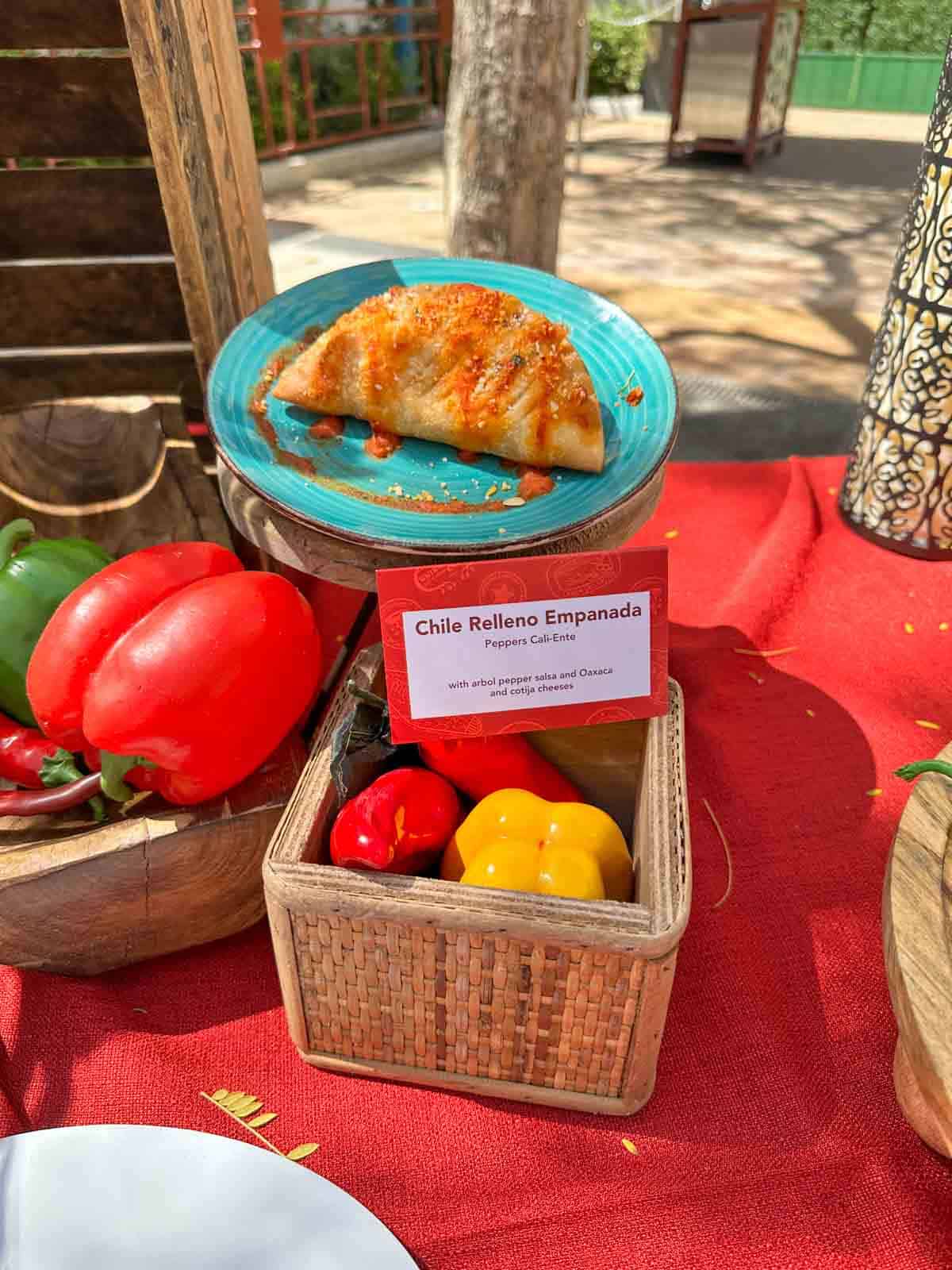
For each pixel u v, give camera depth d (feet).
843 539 5.58
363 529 2.88
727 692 4.35
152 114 3.26
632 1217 2.37
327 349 3.39
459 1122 2.59
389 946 2.35
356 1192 2.41
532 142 5.54
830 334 10.75
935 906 2.23
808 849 3.56
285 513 2.92
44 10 3.33
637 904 2.32
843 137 24.56
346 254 13.16
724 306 11.64
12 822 2.85
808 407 8.65
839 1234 2.35
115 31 3.40
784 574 5.14
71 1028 2.77
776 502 6.02
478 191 5.75
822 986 3.05
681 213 16.15
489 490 3.28
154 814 2.79
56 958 2.83
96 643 2.79
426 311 3.37
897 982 2.11
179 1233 1.79
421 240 13.96
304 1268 1.76
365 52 20.06
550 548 2.96
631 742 3.01
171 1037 2.82
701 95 19.40
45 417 3.92
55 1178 1.86
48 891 2.66
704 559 5.42
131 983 3.00
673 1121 2.61
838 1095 2.70
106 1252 1.76
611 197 17.13
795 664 4.57
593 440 3.21
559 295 3.72
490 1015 2.44
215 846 2.77
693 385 9.15
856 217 16.24
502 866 2.47
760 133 20.12
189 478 4.15
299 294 3.68
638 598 2.53
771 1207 2.40
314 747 2.72
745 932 3.22
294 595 2.97
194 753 2.65
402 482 3.30
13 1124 2.44
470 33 5.29
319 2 19.10
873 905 3.34
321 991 2.52
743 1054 2.81
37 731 3.23
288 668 2.83
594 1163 2.49
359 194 17.25
